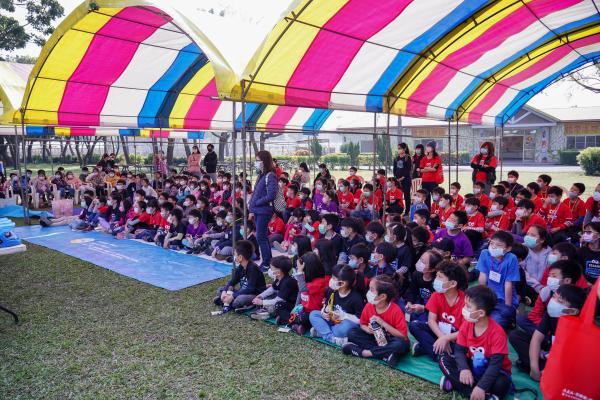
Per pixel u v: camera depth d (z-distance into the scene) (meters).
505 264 4.93
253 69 5.76
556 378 3.04
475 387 3.56
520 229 8.05
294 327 5.17
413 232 6.13
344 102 8.05
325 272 5.76
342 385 4.00
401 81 8.66
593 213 7.94
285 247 8.73
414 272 5.50
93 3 7.73
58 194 16.14
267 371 4.27
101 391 3.96
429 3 6.13
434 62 8.47
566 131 34.94
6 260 8.52
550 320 3.88
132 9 8.07
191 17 6.68
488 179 11.47
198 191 12.52
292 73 6.75
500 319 4.75
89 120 12.27
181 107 14.04
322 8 5.61
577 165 33.22
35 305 6.09
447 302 4.35
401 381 4.05
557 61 10.49
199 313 5.78
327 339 4.88
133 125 13.45
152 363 4.45
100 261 8.39
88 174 17.73
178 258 8.59
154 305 6.07
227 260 8.37
